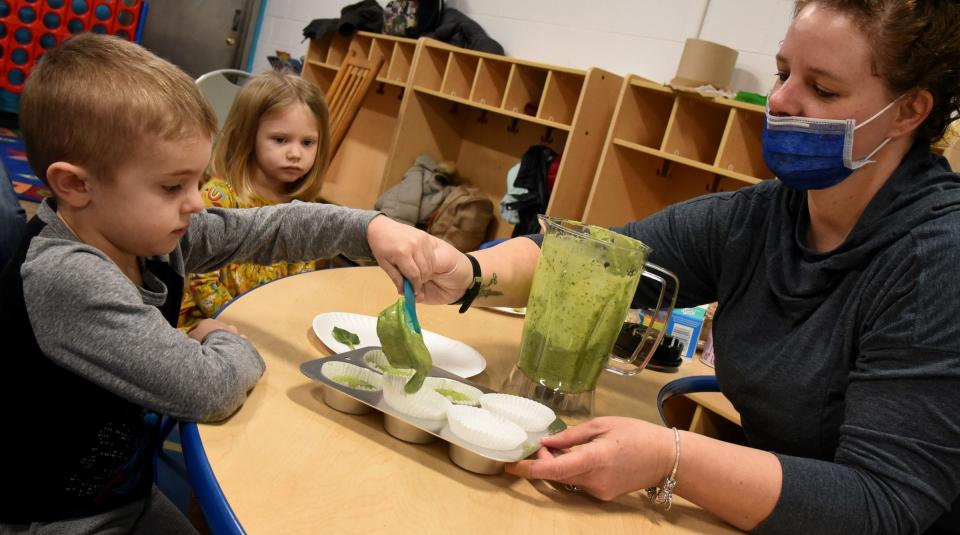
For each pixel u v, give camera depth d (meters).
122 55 0.78
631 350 1.38
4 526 0.77
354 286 1.27
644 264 0.94
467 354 1.06
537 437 0.83
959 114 0.87
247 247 1.04
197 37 4.64
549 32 3.19
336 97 3.39
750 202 1.04
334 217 1.04
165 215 0.80
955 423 0.71
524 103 3.01
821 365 0.87
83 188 0.77
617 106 2.51
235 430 0.73
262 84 1.76
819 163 0.86
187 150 0.79
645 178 2.68
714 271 1.10
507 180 3.16
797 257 0.94
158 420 0.86
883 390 0.76
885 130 0.83
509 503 0.72
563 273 0.91
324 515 0.63
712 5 2.68
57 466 0.77
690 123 2.47
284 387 0.85
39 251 0.74
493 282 1.10
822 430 0.88
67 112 0.74
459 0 3.56
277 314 1.06
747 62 2.59
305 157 1.82
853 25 0.79
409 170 3.27
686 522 0.78
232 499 0.62
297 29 4.47
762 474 0.74
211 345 0.80
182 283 0.94
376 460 0.74
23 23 4.10
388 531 0.63
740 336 0.98
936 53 0.78
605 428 0.78
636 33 2.90
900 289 0.78
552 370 0.94
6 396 0.73
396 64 3.40
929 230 0.79
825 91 0.83
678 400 1.81
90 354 0.71
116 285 0.74
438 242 1.03
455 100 3.10
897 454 0.73
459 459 0.76
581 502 0.76
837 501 0.72
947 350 0.72
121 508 0.84
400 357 0.81
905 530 0.72
